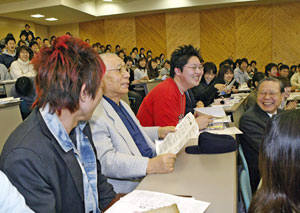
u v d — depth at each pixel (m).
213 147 1.37
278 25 10.18
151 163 1.21
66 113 0.89
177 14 10.89
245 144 2.13
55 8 8.73
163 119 1.97
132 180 1.45
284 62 10.27
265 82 2.12
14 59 6.29
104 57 1.53
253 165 2.09
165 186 1.05
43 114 0.87
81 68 0.84
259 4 10.20
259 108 2.15
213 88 3.35
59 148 0.87
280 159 0.69
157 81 4.75
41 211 0.80
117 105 1.59
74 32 12.05
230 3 9.77
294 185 0.68
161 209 0.77
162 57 10.46
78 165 0.93
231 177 1.08
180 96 2.09
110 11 10.47
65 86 0.83
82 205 0.95
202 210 0.85
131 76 7.13
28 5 8.60
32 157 0.80
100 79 0.89
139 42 11.44
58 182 0.87
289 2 9.97
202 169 1.18
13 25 10.34
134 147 1.47
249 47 10.49
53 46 0.88
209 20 10.69
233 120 2.68
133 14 10.88
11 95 4.10
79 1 9.29
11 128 2.98
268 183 0.72
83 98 0.87
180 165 1.24
